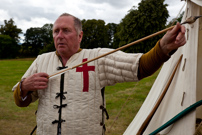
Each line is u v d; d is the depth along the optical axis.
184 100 1.48
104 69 1.32
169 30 1.00
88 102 1.30
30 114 4.76
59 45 1.36
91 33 37.62
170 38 0.99
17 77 10.97
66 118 1.28
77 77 1.32
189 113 1.37
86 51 1.43
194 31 1.63
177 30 0.96
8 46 49.97
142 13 18.67
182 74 1.61
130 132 2.18
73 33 1.37
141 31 19.19
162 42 1.04
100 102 1.34
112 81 1.31
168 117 1.61
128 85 7.99
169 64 2.04
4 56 49.94
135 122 2.23
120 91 6.91
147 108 2.12
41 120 1.36
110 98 5.97
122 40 20.66
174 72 1.76
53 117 1.30
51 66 1.43
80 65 1.24
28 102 1.45
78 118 1.27
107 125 3.90
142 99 5.71
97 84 1.33
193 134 1.32
